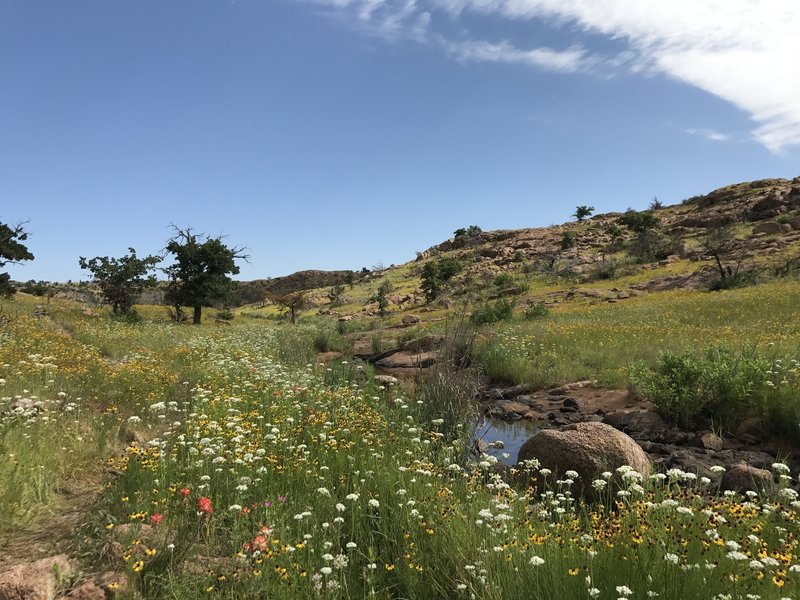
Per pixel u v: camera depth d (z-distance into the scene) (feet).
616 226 363.15
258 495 15.66
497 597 10.28
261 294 374.84
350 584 11.53
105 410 25.98
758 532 12.76
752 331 59.16
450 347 40.81
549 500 16.88
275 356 58.13
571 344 61.82
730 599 9.27
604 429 22.77
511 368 51.39
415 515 13.84
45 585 10.64
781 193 253.85
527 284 205.87
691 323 74.64
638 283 172.14
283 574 10.72
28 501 15.67
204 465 17.17
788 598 8.98
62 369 31.60
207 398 26.71
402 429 25.68
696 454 27.76
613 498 18.58
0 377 27.09
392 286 325.62
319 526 14.02
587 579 9.75
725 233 201.77
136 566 10.90
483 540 12.34
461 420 28.68
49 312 88.22
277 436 20.07
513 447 31.17
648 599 9.55
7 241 121.60
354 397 31.42
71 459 19.30
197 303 143.84
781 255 158.71
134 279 120.26
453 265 287.89
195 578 11.12
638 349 54.34
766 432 29.45
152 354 48.80
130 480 16.25
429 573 11.84
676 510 12.73
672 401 32.86
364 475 17.42
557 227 440.04
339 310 264.52
